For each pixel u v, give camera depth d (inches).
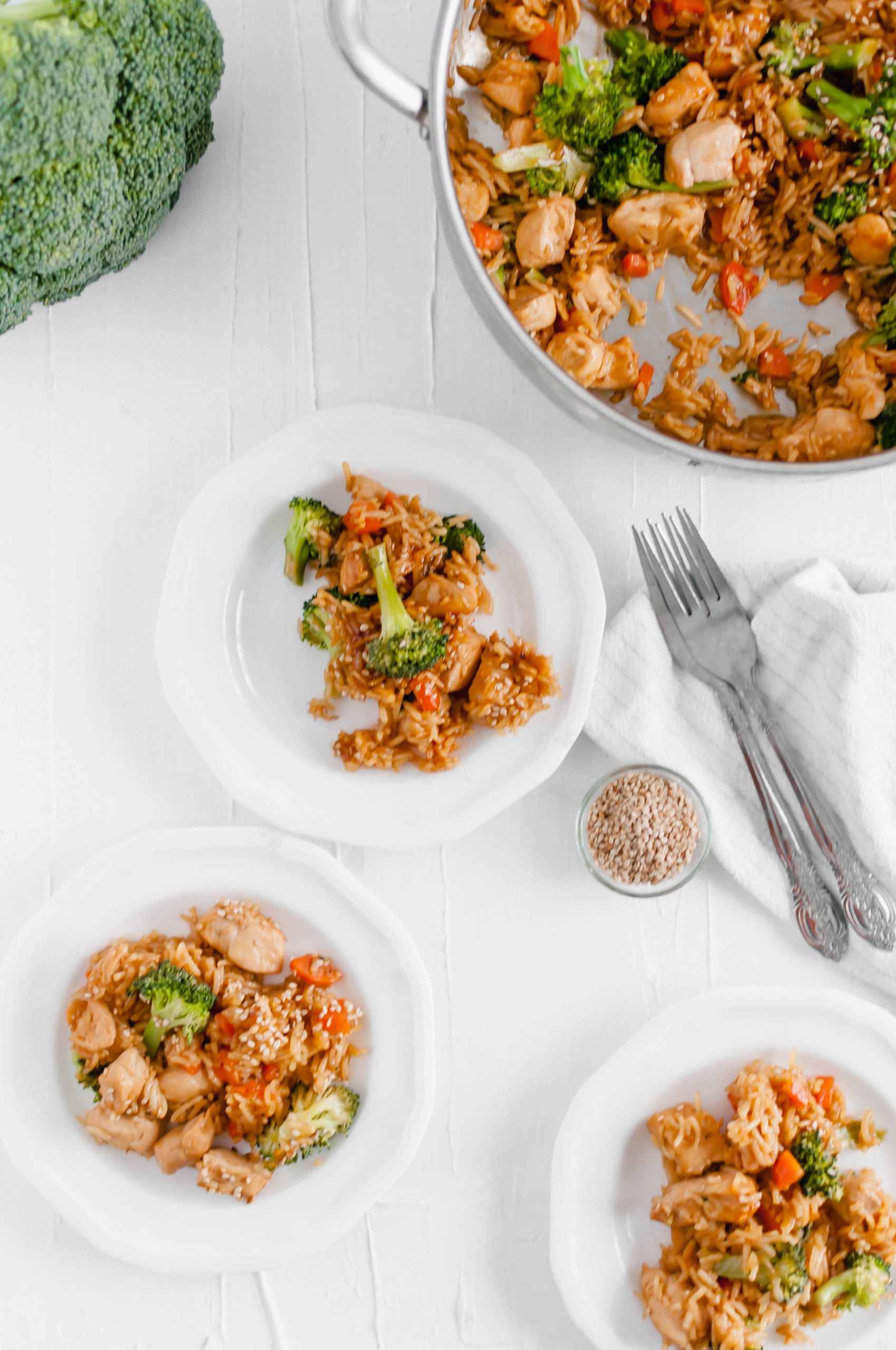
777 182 30.0
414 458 31.5
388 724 31.2
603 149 29.4
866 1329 31.6
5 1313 31.6
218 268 32.0
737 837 32.0
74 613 32.1
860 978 32.3
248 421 32.1
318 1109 30.8
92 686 32.1
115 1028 30.7
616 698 31.9
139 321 32.0
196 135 30.5
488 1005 32.1
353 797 31.6
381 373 32.2
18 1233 31.7
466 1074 32.1
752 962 32.4
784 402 30.9
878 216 29.7
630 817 31.1
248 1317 31.8
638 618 31.8
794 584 31.7
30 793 32.0
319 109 31.9
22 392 32.0
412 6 32.0
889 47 29.4
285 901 31.5
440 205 28.2
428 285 32.2
